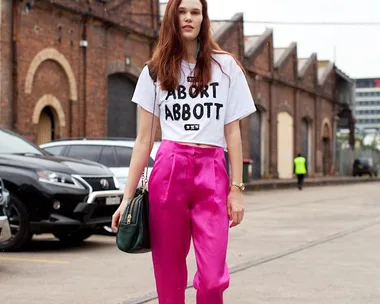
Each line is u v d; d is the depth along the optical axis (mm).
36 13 22000
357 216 16594
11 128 21031
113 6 26094
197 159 3760
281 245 10727
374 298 6660
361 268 8414
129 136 28500
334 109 55750
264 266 8539
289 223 14656
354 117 61562
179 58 3799
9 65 20922
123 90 27984
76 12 23797
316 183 41031
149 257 9422
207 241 3699
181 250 3812
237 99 3885
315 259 9164
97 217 10203
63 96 23766
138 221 3709
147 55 28969
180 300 3877
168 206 3744
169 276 3820
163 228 3760
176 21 3801
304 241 11273
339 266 8562
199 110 3787
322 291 6973
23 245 9812
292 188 35906
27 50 21609
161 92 3842
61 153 13242
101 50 25594
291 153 46344
